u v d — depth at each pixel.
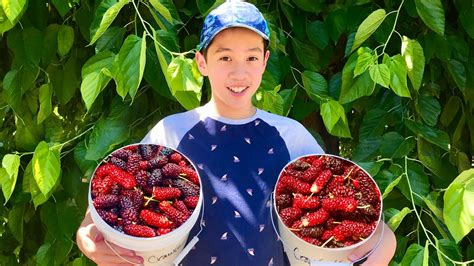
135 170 1.07
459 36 1.66
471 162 1.84
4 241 1.95
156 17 1.37
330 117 1.45
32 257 1.97
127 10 1.60
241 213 1.15
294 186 1.11
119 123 1.52
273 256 1.16
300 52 1.60
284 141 1.23
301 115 1.62
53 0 1.44
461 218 1.30
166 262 1.09
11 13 1.30
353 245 1.07
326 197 1.09
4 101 1.75
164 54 1.39
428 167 1.53
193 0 1.61
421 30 1.62
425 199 1.46
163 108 1.65
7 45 1.65
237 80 1.13
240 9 1.13
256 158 1.19
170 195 1.05
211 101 1.22
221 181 1.17
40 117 1.58
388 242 1.15
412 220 1.69
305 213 1.09
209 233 1.14
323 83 1.55
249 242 1.14
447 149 1.50
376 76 1.35
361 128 1.59
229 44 1.13
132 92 1.24
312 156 1.17
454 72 1.59
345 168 1.14
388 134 1.53
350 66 1.42
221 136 1.19
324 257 1.07
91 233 1.10
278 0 1.61
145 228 1.01
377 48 1.53
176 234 1.02
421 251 1.42
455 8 1.69
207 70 1.18
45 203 1.68
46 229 1.93
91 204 1.03
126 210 1.02
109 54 1.35
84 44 1.67
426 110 1.56
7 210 1.88
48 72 1.60
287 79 1.66
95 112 1.67
